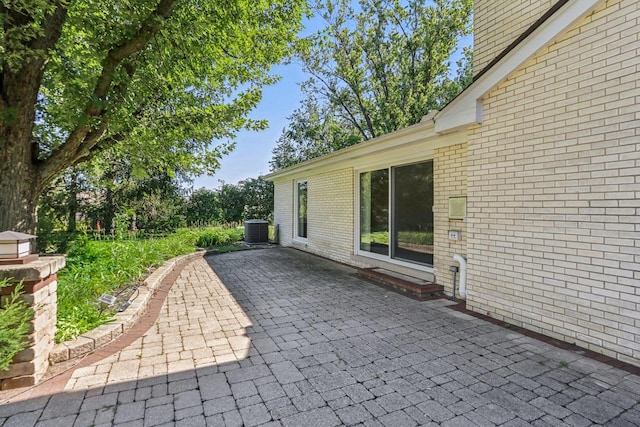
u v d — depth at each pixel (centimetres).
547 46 362
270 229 1562
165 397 243
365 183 786
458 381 269
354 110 2000
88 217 1534
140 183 1662
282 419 219
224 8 572
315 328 390
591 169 325
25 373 254
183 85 696
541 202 370
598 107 319
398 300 511
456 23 1596
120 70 451
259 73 793
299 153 2362
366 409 230
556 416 223
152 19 422
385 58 1792
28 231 436
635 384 264
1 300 247
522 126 389
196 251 1021
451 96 1678
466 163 508
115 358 306
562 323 350
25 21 380
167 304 488
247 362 301
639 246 291
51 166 456
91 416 219
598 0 316
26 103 406
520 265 392
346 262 845
